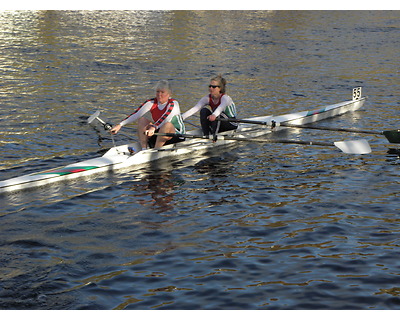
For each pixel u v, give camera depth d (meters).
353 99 13.29
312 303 4.95
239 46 22.58
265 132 11.27
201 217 6.86
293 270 5.51
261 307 4.90
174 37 24.41
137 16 31.22
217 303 4.96
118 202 7.36
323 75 17.38
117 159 8.80
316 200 7.41
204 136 9.37
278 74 17.41
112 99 13.84
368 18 33.22
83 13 31.25
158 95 9.07
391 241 6.12
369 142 10.48
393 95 14.79
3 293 5.09
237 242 6.15
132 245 6.10
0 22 26.48
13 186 7.71
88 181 8.16
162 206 7.23
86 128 11.06
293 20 31.66
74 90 14.60
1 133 10.44
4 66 17.23
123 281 5.34
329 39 24.91
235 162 9.21
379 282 5.26
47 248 5.99
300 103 13.91
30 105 12.80
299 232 6.39
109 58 19.31
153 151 9.20
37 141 10.04
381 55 21.02
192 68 18.08
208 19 30.95
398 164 9.05
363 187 7.92
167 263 5.68
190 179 8.33
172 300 5.02
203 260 5.73
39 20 27.84
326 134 11.21
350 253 5.85
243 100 14.06
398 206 7.17
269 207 7.18
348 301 4.97
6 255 5.82
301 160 9.30
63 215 6.90
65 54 19.67
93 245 6.09
